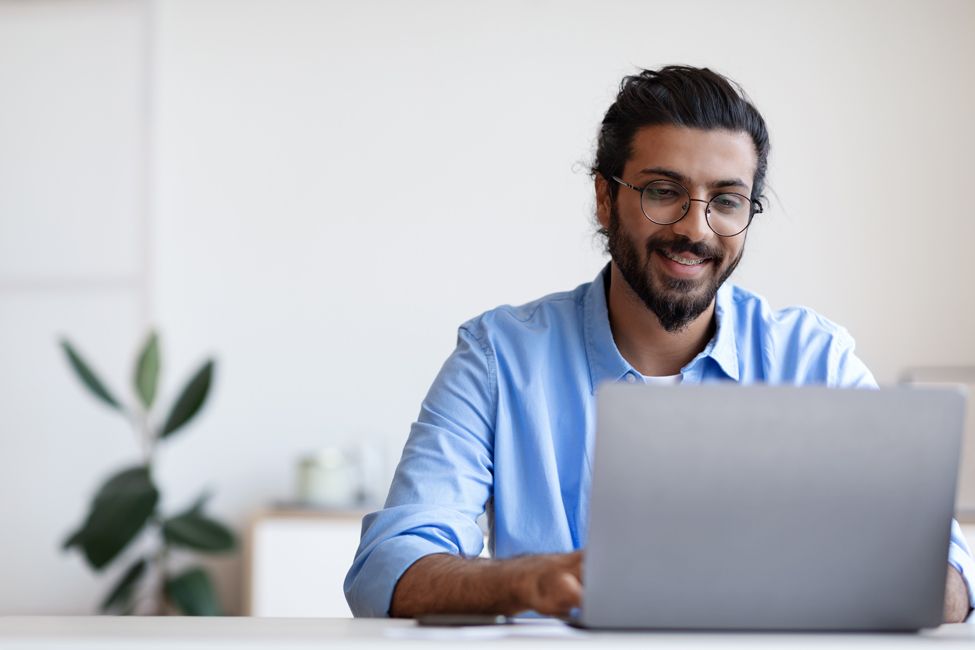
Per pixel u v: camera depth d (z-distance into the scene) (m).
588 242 3.92
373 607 1.34
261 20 4.07
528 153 3.97
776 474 1.06
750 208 1.63
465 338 1.71
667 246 1.57
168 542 3.61
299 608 3.47
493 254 3.96
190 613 3.63
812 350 1.72
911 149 3.79
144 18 4.05
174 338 4.04
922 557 1.08
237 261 4.05
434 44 4.01
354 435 3.99
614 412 1.05
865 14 3.82
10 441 4.05
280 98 4.06
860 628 1.08
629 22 3.93
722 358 1.67
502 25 3.99
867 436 1.07
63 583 4.01
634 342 1.69
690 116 1.57
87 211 4.05
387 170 4.02
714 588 1.06
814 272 3.80
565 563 1.14
